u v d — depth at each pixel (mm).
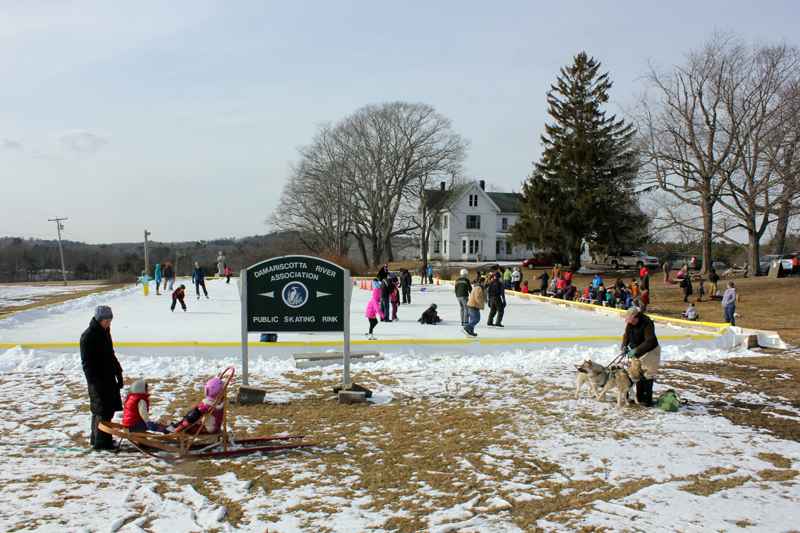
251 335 12969
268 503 4215
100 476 4742
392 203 57500
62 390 8008
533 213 45500
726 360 11203
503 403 7617
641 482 4715
